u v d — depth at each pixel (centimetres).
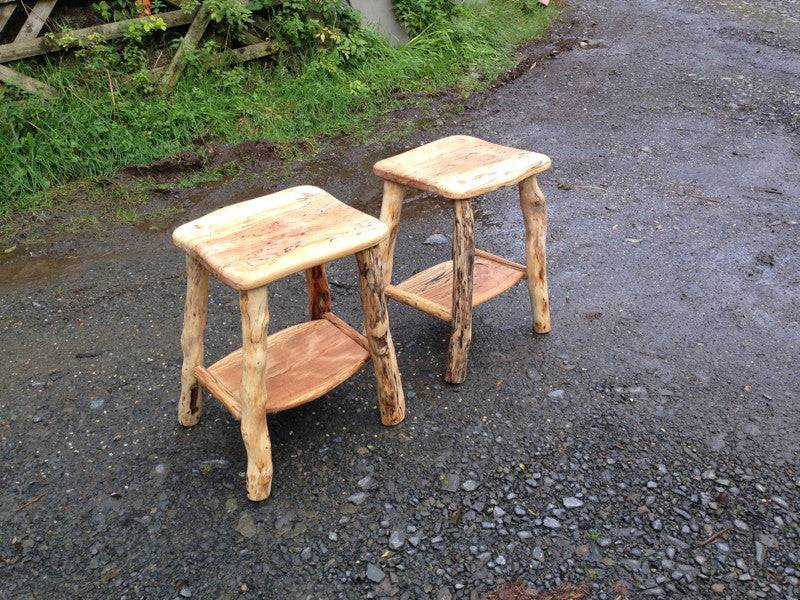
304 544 210
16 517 222
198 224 228
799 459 235
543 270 287
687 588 194
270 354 250
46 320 328
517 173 257
